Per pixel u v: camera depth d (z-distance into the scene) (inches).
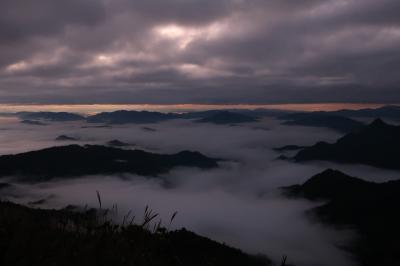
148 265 164.7
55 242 156.8
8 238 154.3
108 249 160.9
